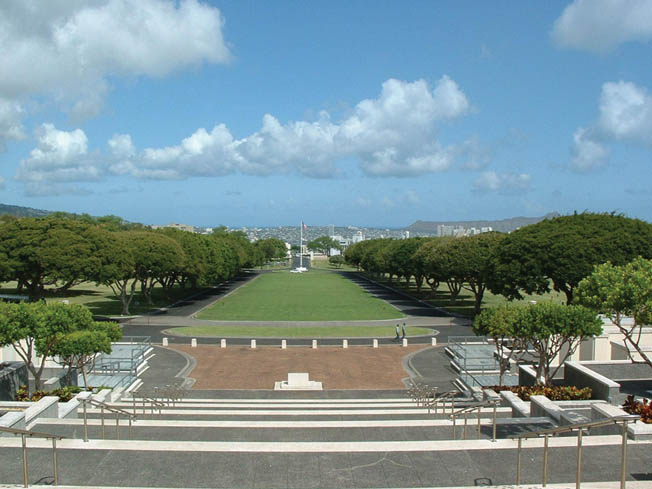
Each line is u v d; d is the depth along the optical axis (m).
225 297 90.12
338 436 17.55
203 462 13.50
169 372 37.78
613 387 22.75
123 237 67.81
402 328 51.25
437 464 13.34
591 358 35.09
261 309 73.44
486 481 12.46
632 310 20.73
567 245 50.19
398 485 12.30
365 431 18.09
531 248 52.78
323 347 46.72
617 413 16.33
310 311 71.56
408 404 26.88
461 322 61.91
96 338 27.38
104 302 78.75
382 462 13.46
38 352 26.62
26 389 27.39
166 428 18.34
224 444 14.47
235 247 122.06
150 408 23.33
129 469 13.19
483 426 18.73
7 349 35.12
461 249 65.50
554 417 18.05
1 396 26.64
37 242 55.72
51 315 27.28
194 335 52.41
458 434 17.81
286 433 17.81
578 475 10.77
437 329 56.94
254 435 17.59
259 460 13.59
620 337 35.06
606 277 21.53
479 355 41.16
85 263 55.84
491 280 56.34
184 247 79.38
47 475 12.92
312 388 33.19
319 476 12.75
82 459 13.71
